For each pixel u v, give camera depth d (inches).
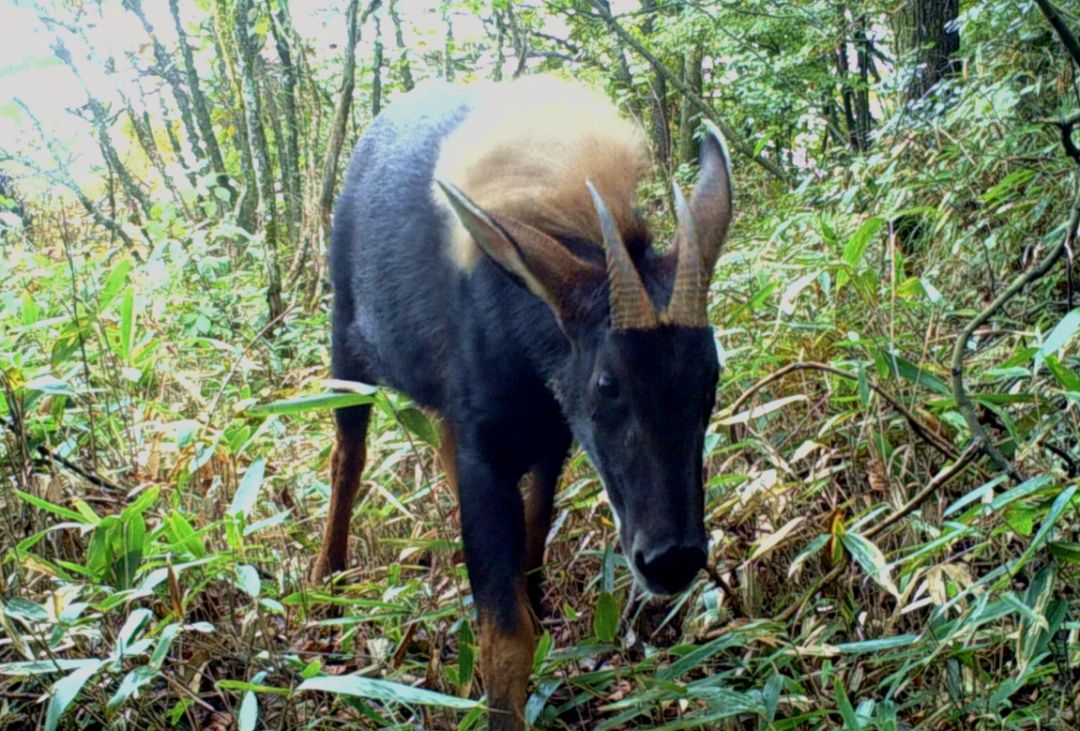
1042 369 157.6
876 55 532.7
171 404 219.8
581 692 144.8
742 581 140.3
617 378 117.7
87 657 134.4
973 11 268.7
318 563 175.2
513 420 141.3
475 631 144.7
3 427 171.9
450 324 149.4
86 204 342.0
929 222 237.9
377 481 181.9
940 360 173.5
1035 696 130.3
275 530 171.2
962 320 199.9
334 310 193.9
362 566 176.9
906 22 335.9
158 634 131.7
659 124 488.7
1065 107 234.2
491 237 125.4
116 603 125.1
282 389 217.5
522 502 143.5
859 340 157.3
